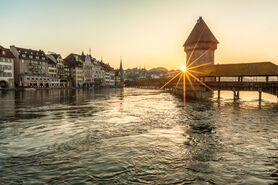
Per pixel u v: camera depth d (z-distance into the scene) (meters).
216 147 8.58
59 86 96.38
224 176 5.86
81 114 17.78
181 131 11.48
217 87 40.47
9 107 22.39
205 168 6.39
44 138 9.73
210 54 78.00
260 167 6.55
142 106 25.20
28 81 78.94
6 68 69.50
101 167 6.38
